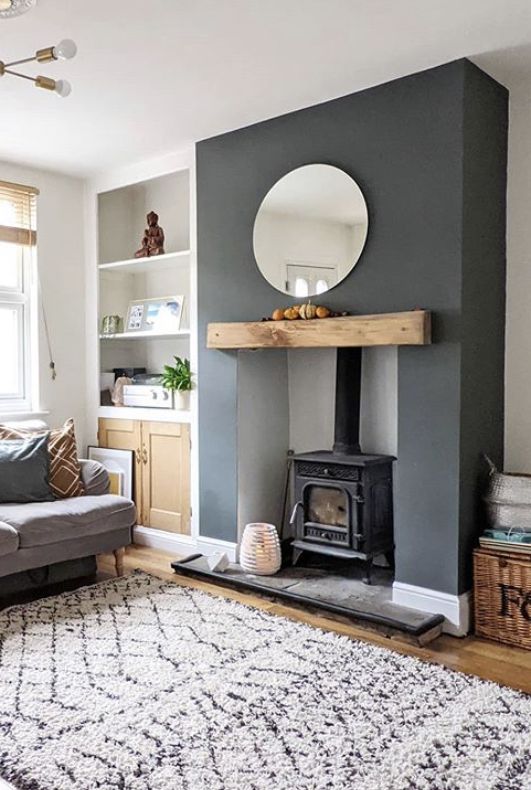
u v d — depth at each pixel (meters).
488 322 3.12
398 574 3.14
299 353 4.15
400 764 1.96
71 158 4.24
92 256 4.70
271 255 3.62
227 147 3.81
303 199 3.46
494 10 2.47
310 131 3.42
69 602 3.31
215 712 2.25
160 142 3.96
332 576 3.58
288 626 3.00
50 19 2.50
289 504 4.25
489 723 2.19
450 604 2.96
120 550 3.77
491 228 3.12
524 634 2.83
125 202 4.96
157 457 4.36
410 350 3.07
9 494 3.59
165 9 2.44
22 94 3.21
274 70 2.98
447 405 2.96
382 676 2.52
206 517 4.02
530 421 3.21
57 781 1.87
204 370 4.00
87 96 3.25
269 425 4.09
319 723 2.18
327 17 2.51
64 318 4.64
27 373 4.52
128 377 4.79
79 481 3.90
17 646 2.78
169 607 3.24
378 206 3.17
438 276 2.97
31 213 4.44
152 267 4.69
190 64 2.90
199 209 3.98
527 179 3.18
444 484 2.97
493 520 3.01
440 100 2.95
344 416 3.66
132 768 1.93
